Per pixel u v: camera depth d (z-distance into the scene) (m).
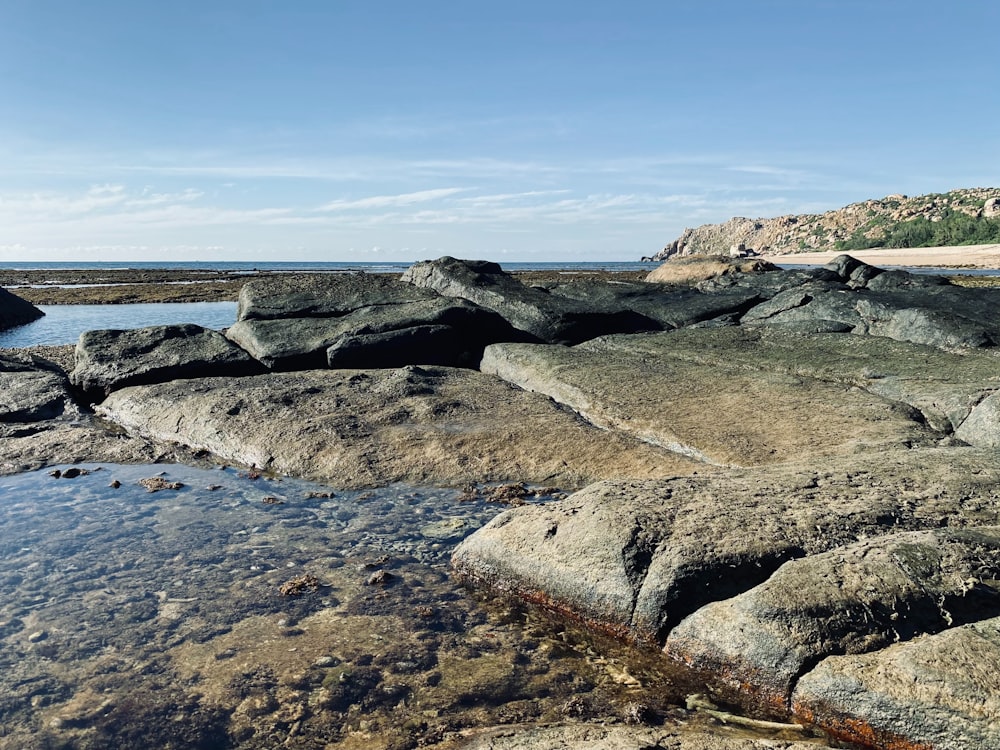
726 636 7.17
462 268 27.55
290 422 15.46
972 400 13.64
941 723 5.81
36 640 8.12
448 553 10.38
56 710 6.92
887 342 18.47
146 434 16.56
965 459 10.69
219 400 16.80
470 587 9.38
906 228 190.88
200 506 12.28
